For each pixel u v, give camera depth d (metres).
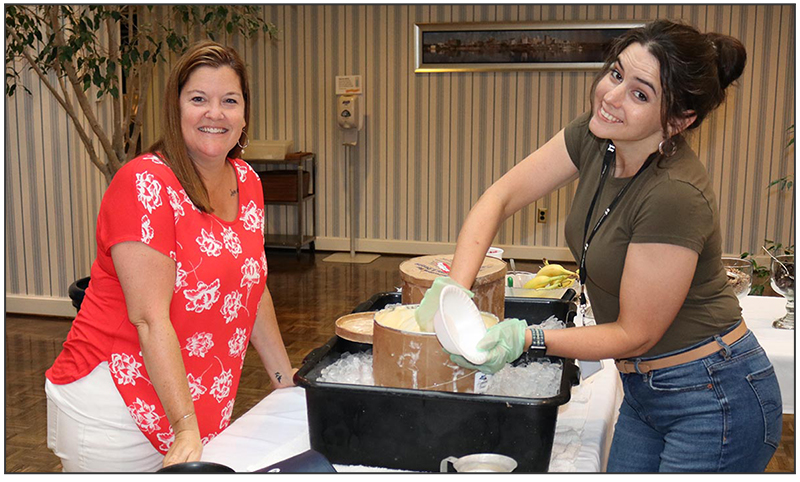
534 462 1.25
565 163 1.63
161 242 1.44
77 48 3.06
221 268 1.56
